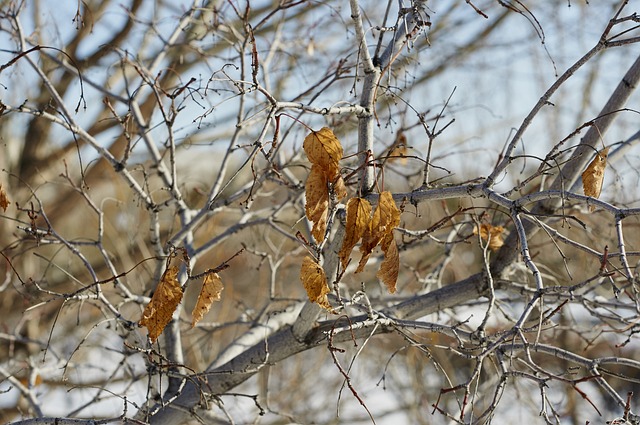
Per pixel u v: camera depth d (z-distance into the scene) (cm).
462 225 539
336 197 319
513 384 575
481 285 445
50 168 762
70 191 795
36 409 500
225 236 481
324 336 427
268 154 346
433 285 551
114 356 666
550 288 313
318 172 314
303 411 764
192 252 470
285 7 459
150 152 472
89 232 935
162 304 336
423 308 444
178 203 473
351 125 538
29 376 521
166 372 399
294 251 549
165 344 452
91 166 755
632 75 418
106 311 532
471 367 758
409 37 368
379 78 367
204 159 828
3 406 727
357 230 310
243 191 461
